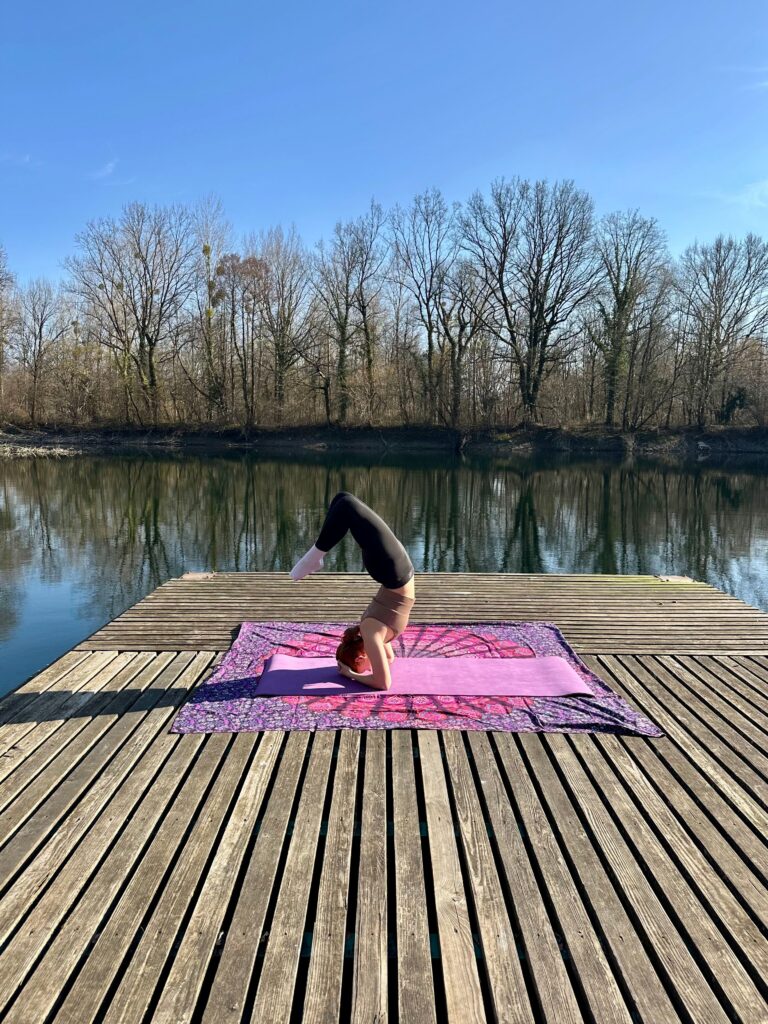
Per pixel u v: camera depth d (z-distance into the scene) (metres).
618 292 31.86
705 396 32.09
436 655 4.21
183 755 2.98
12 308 33.16
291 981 1.81
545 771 2.89
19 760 2.95
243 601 5.57
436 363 34.00
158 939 1.95
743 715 3.48
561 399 34.62
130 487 18.75
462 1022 1.72
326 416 33.78
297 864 2.28
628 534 12.82
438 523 13.82
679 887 2.20
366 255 33.22
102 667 4.04
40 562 10.10
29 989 1.78
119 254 33.44
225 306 34.25
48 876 2.21
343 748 3.04
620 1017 1.73
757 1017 1.72
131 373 34.19
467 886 2.21
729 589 9.00
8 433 32.44
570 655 4.26
